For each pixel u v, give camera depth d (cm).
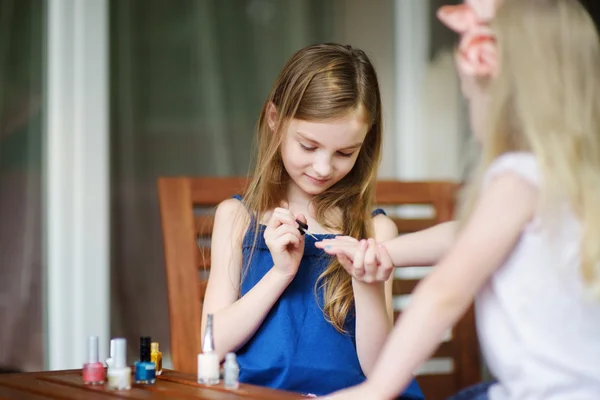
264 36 314
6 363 283
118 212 294
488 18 167
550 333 139
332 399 142
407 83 331
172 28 302
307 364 176
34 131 287
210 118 306
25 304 284
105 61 293
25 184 286
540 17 145
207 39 306
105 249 291
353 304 181
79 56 289
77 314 287
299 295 182
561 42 144
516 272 141
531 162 140
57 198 287
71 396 147
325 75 175
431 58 331
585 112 141
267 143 189
